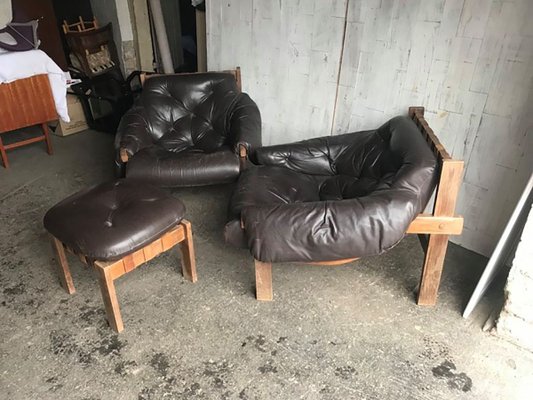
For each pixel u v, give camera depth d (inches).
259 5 107.3
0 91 115.6
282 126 116.2
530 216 61.6
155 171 94.3
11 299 79.4
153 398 62.3
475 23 76.9
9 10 128.8
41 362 67.6
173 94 113.0
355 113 100.3
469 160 85.8
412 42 85.6
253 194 79.6
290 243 67.4
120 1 150.8
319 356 68.2
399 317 75.0
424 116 89.3
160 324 73.9
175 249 91.9
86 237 67.0
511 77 75.8
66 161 129.5
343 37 95.3
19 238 95.8
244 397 62.3
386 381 64.4
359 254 67.7
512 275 65.8
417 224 70.5
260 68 114.3
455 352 68.7
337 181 88.6
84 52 143.1
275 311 76.2
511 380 64.4
